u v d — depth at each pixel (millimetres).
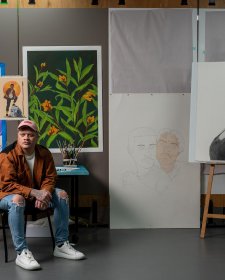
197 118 4371
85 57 4625
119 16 4582
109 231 4492
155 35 4594
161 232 4453
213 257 3590
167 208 4609
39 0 4570
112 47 4586
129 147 4594
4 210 3500
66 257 3551
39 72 4602
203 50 4613
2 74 4578
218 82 4336
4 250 3814
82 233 4406
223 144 4289
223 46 4617
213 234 4371
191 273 3193
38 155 3705
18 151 3633
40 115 4617
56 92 4625
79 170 4152
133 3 4594
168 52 4602
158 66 4602
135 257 3594
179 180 4609
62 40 4602
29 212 3572
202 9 4605
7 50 4570
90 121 4656
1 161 3613
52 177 3701
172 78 4605
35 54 4594
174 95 4602
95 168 4684
